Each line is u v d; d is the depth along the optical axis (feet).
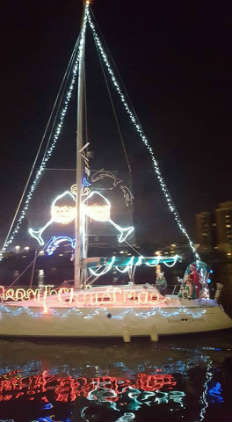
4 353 28.81
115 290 33.30
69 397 20.62
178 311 32.45
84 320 31.73
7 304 33.09
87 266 36.14
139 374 24.13
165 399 20.34
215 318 33.19
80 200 36.17
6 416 18.56
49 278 114.52
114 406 19.54
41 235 42.57
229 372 24.38
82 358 27.55
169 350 29.48
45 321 32.09
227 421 18.03
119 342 31.58
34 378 23.48
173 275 109.81
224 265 220.84
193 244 40.70
